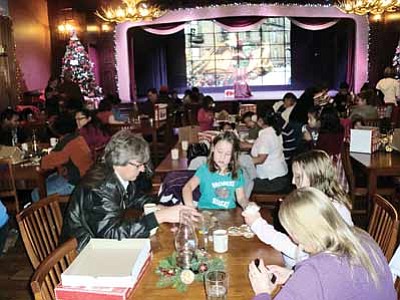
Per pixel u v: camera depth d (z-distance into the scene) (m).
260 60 13.67
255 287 1.70
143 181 3.71
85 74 10.91
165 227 2.51
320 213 1.51
